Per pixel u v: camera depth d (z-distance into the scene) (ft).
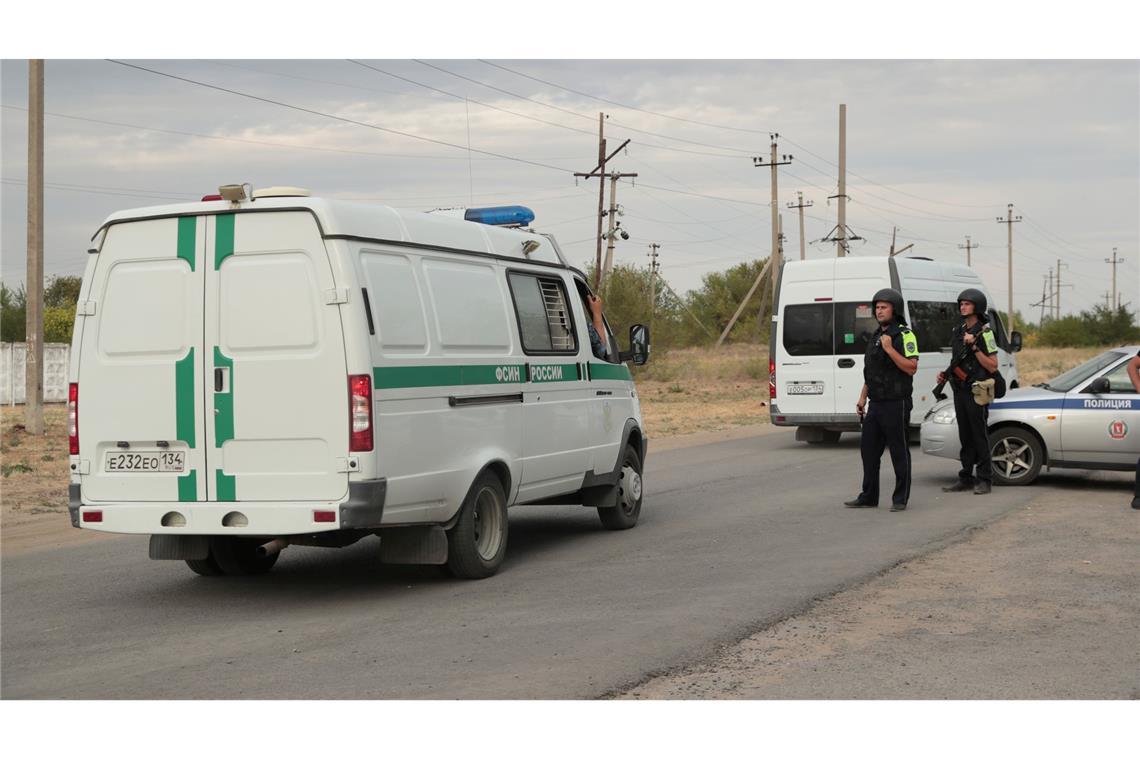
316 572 29.94
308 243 24.22
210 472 24.81
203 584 28.55
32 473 55.67
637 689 18.44
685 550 31.48
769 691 18.22
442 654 20.88
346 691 18.66
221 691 18.83
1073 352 255.29
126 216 25.44
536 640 21.72
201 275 24.90
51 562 32.12
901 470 38.06
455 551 27.37
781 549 31.17
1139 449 41.63
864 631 21.97
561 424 31.81
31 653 21.62
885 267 61.62
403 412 25.02
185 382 24.94
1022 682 18.58
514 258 30.60
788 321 63.52
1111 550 30.25
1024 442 43.50
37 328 74.54
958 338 42.19
